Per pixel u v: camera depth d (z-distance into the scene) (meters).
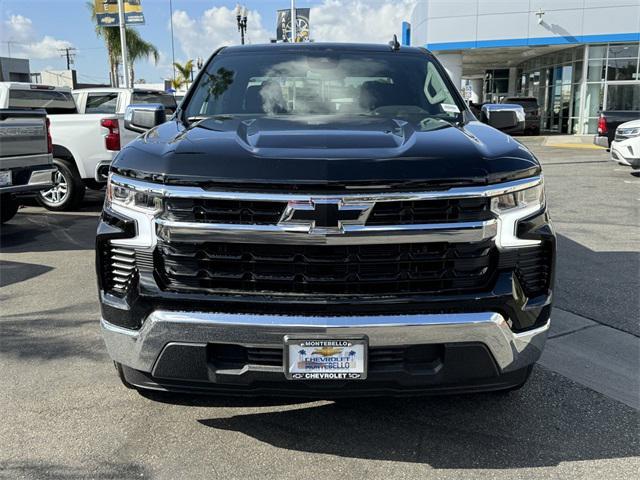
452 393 2.66
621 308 4.74
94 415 3.17
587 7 25.00
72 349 4.04
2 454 2.82
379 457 2.79
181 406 3.26
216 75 4.06
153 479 2.64
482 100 45.88
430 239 2.46
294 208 2.42
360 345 2.46
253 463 2.75
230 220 2.48
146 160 2.65
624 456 2.80
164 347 2.56
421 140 2.73
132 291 2.62
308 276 2.49
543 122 31.94
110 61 36.69
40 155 7.43
